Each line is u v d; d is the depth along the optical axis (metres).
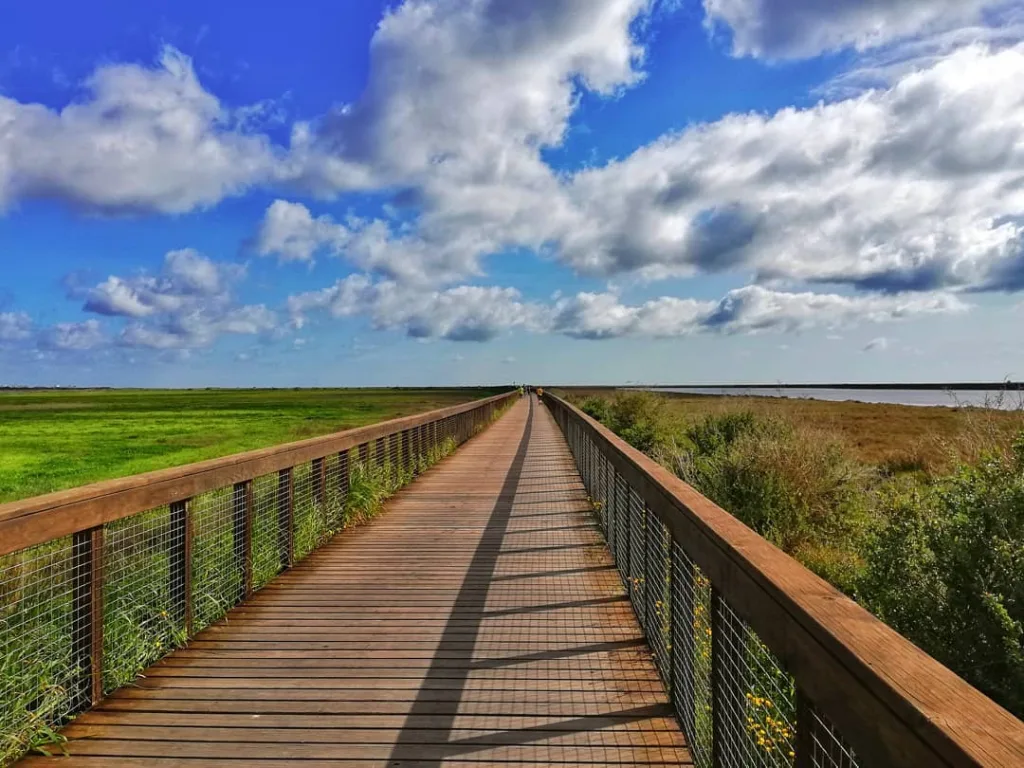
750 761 1.98
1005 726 0.92
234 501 4.54
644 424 19.02
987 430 5.24
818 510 8.10
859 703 1.17
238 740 2.71
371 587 4.86
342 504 7.07
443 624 4.09
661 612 3.36
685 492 2.88
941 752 0.91
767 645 1.70
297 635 3.91
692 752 2.59
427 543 6.23
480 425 22.88
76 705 2.94
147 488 3.39
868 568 4.68
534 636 3.88
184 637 3.74
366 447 8.19
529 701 3.07
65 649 2.96
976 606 3.61
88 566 3.02
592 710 2.98
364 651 3.66
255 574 4.82
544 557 5.71
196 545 4.20
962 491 4.10
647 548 3.77
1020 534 3.52
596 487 7.64
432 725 2.84
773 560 1.80
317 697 3.10
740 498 8.33
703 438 14.41
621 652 3.64
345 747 2.66
